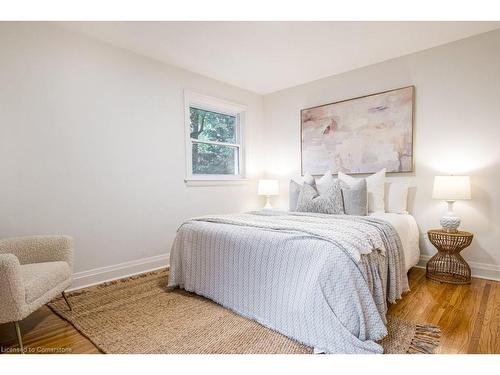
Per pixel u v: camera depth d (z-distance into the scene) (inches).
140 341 64.2
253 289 73.6
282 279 67.3
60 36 94.8
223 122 159.3
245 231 78.8
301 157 157.3
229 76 144.2
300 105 157.9
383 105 125.8
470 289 92.6
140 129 116.5
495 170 101.4
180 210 132.0
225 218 95.2
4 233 84.6
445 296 87.0
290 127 163.2
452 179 99.8
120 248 110.7
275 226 77.4
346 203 110.7
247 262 75.1
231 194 157.2
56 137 94.2
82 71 99.9
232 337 65.4
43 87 91.3
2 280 55.7
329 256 60.6
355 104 134.6
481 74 103.3
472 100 105.3
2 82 83.7
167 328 69.9
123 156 111.3
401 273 84.8
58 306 83.3
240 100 161.9
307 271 63.2
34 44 89.4
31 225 89.4
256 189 173.3
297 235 68.2
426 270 108.2
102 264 105.6
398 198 116.4
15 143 86.2
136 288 98.1
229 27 96.2
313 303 59.4
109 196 107.4
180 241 96.7
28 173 88.7
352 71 136.5
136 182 115.5
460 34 103.3
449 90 110.1
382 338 60.7
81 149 100.0
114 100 108.4
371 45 111.0
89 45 101.5
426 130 116.1
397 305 80.7
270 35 101.9
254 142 171.8
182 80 132.0
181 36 102.0
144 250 118.3
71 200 97.9
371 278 66.2
